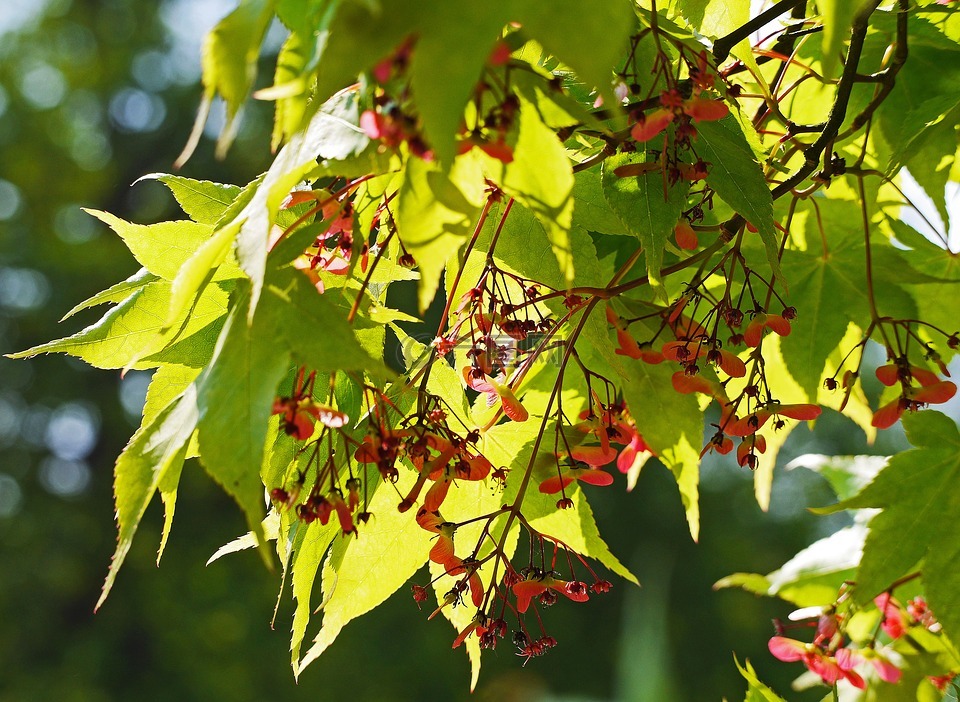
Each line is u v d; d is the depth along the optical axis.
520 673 4.45
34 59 5.80
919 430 0.87
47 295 5.25
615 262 0.88
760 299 0.89
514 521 0.85
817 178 0.85
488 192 0.78
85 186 5.54
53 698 4.60
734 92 0.82
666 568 4.85
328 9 0.71
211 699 4.57
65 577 5.00
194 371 0.81
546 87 0.73
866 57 0.90
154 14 5.94
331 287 0.80
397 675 4.39
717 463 5.45
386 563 0.85
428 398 0.81
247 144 5.04
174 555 4.89
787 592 0.96
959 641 0.85
